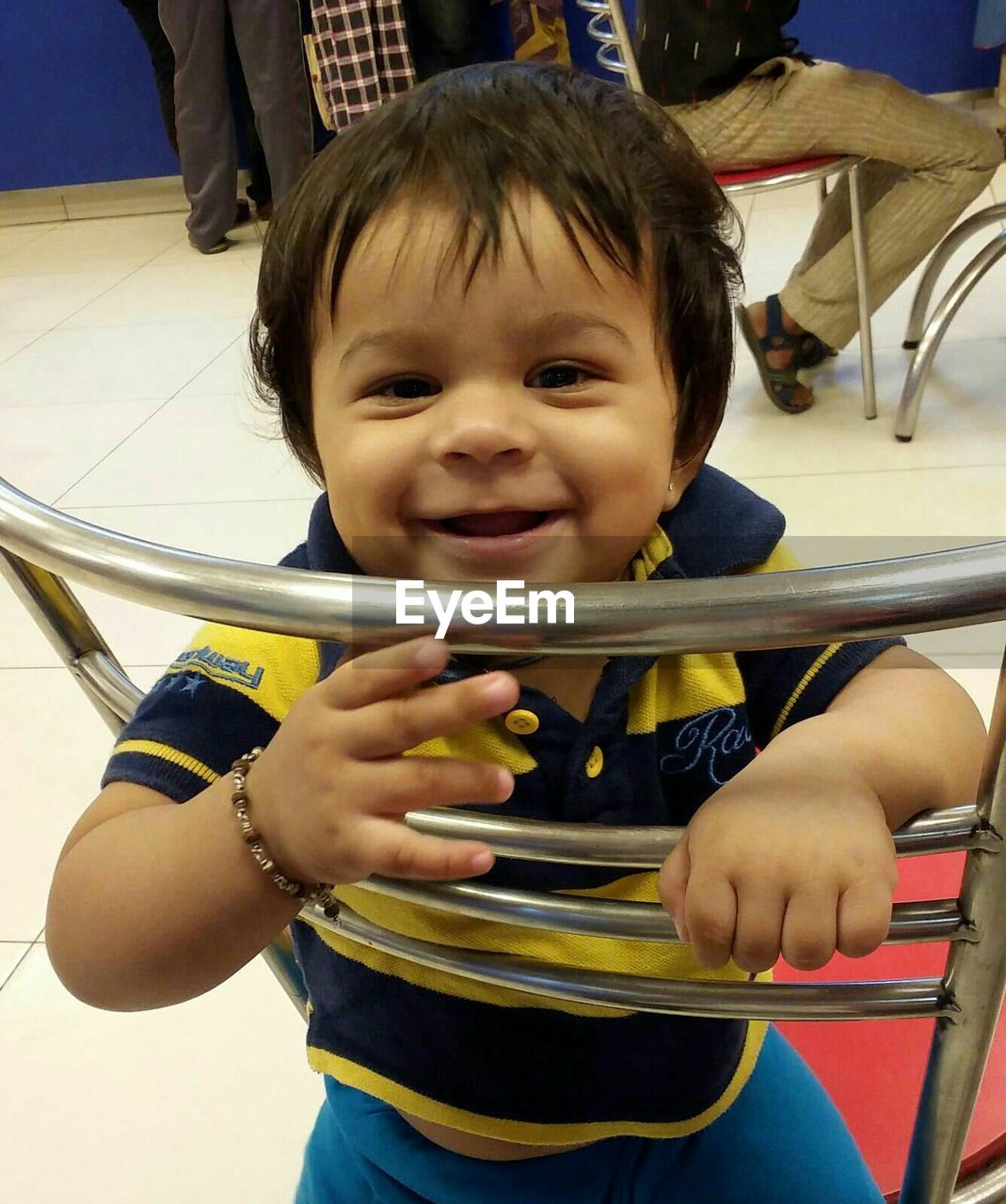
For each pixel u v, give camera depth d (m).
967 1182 0.62
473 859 0.32
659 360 0.44
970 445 1.65
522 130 0.43
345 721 0.32
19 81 3.64
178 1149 0.92
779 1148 0.58
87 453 2.00
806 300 1.75
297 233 0.44
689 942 0.35
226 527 1.71
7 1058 0.99
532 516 0.41
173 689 0.47
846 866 0.34
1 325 2.77
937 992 0.39
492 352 0.40
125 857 0.40
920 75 3.33
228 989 1.05
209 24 2.97
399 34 2.68
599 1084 0.52
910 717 0.43
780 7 1.55
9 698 1.41
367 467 0.40
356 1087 0.55
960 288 1.59
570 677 0.46
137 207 3.81
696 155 0.51
